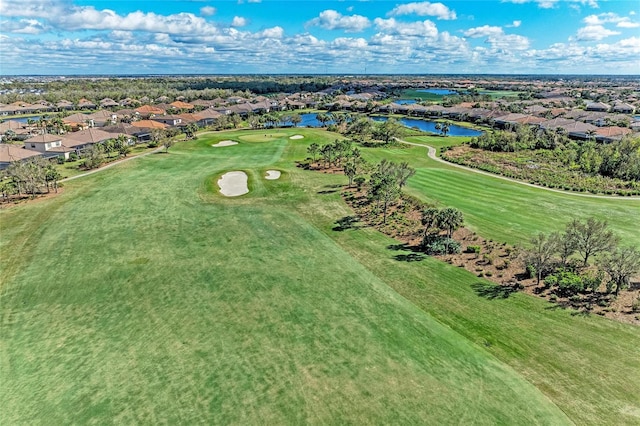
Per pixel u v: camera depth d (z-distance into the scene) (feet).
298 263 116.37
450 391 67.87
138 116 481.05
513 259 114.11
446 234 130.62
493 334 83.41
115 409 65.62
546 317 88.17
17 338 85.10
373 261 117.19
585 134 351.25
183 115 452.76
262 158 254.88
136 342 82.64
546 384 69.62
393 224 144.36
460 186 190.08
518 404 65.16
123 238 134.51
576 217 148.05
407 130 402.52
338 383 69.87
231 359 76.69
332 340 81.66
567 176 217.15
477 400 65.92
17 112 552.82
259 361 75.92
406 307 93.66
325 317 89.71
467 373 72.28
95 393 69.21
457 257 118.01
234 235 137.18
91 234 137.90
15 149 261.24
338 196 177.37
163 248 126.82
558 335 82.23
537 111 504.84
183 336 84.07
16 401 67.97
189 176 208.95
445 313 90.99
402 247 126.52
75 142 292.40
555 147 301.84
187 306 95.09
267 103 608.60
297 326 86.53
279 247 127.54
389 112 602.85
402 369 73.26
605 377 70.74
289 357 76.79
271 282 105.40
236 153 271.90
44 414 65.10
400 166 177.17
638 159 221.87
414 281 105.09
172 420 63.10
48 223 147.64
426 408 64.23
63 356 79.05
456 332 84.38
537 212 153.17
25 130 375.66
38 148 279.08
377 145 318.45
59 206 165.27
